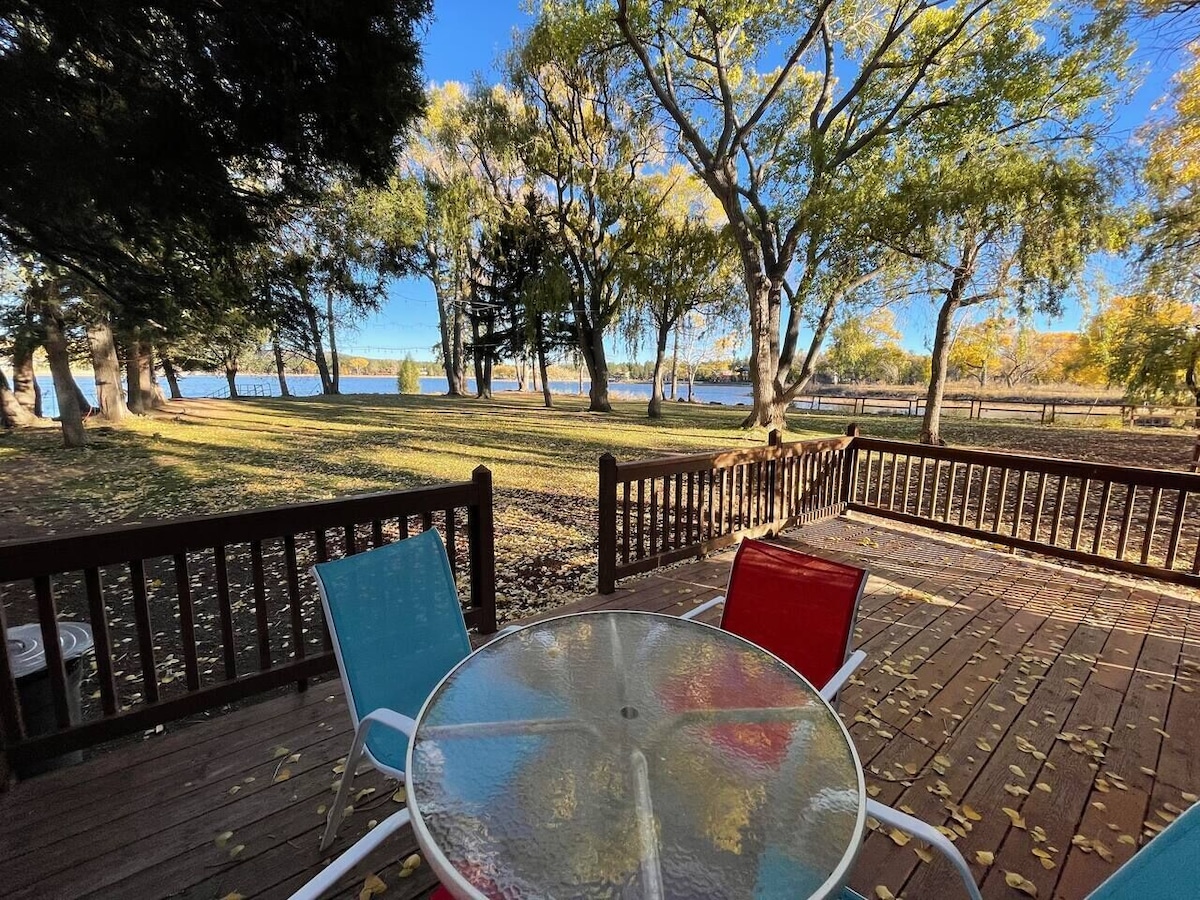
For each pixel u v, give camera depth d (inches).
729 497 170.7
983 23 413.7
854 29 481.7
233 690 82.3
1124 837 62.8
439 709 48.3
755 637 73.9
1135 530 217.8
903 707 88.6
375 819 64.1
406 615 69.8
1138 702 90.5
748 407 1012.5
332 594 63.3
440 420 645.3
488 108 632.4
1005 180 347.3
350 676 60.9
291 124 130.5
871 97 491.8
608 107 609.6
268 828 62.5
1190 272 353.1
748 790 39.5
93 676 115.6
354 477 305.6
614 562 135.1
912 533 190.1
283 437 478.6
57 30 108.2
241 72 118.2
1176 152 338.3
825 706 50.3
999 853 60.6
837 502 213.5
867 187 403.5
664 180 663.1
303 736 79.0
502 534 211.9
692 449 418.3
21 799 65.5
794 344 571.8
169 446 422.3
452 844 34.3
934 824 64.7
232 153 132.3
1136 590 139.3
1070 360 746.2
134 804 65.4
